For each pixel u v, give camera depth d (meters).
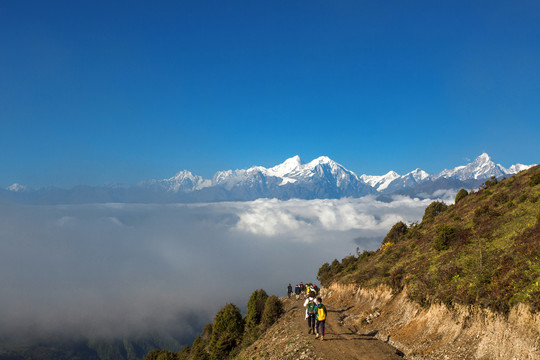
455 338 14.52
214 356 37.78
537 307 11.23
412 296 20.52
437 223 38.53
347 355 14.83
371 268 35.62
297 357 15.11
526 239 17.12
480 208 28.77
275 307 36.03
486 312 13.56
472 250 21.17
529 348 10.89
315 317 18.16
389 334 18.94
